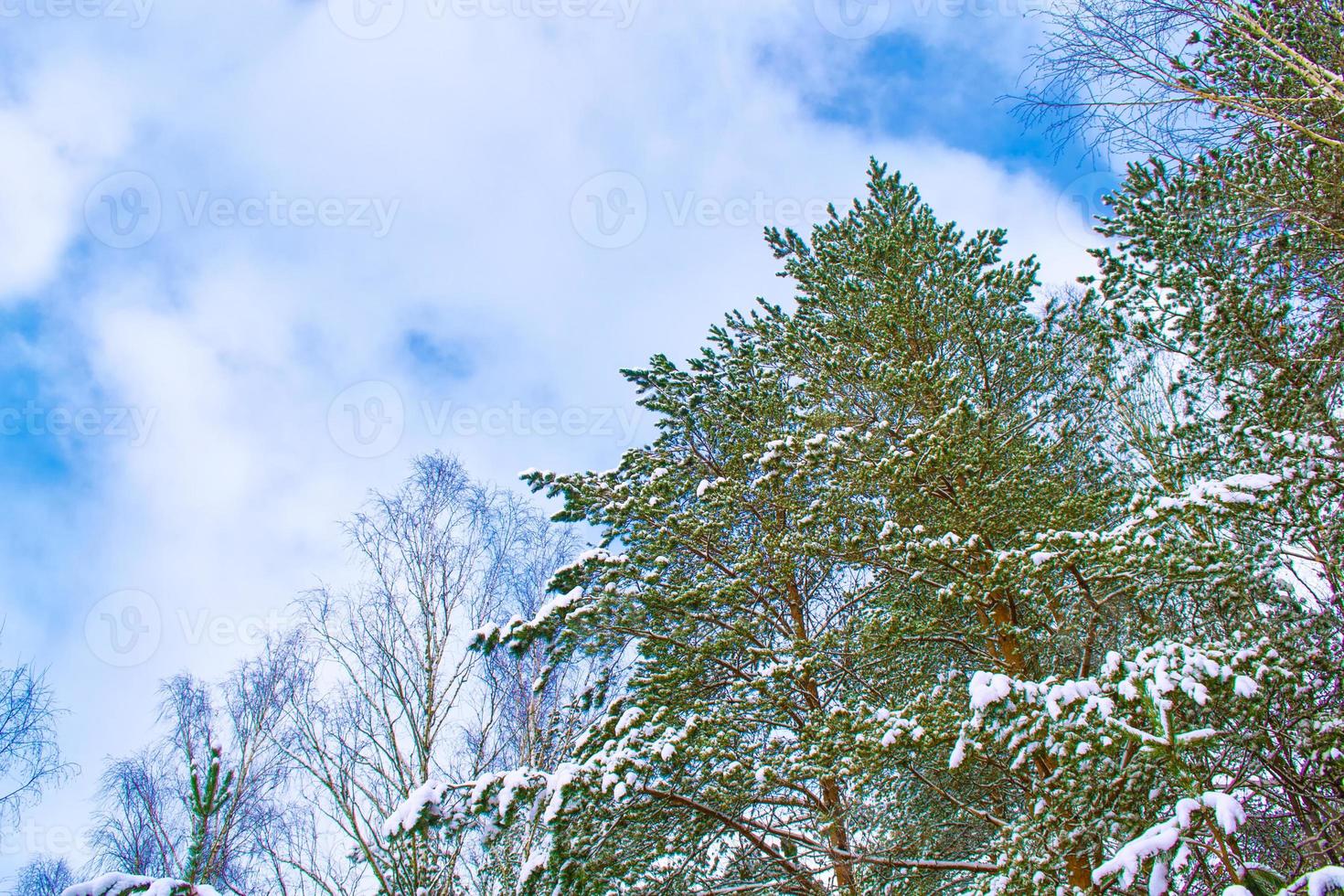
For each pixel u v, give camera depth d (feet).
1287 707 16.65
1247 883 12.25
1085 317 26.78
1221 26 18.39
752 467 32.83
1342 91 17.54
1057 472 26.35
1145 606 21.63
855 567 26.48
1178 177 23.95
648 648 26.55
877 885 22.94
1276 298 23.36
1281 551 18.74
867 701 24.47
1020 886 15.85
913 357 28.73
